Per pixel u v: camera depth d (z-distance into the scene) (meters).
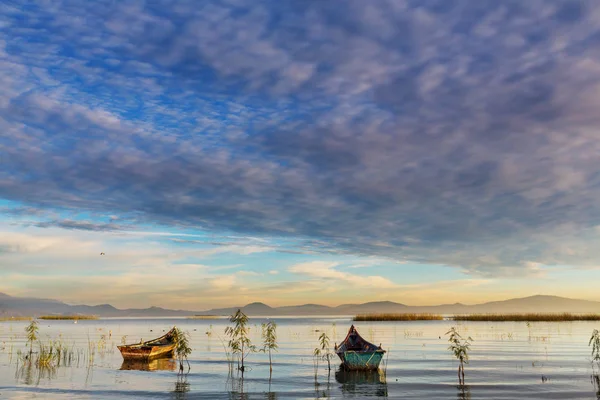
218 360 61.47
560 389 39.53
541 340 89.88
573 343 82.75
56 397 37.50
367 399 36.44
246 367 54.41
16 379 45.88
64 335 122.62
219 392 39.50
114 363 58.44
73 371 51.47
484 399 36.06
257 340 102.75
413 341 91.06
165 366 55.50
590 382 42.69
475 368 51.94
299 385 42.59
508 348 74.12
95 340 101.94
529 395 37.31
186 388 41.28
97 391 39.91
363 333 120.50
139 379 45.91
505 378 45.09
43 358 58.69
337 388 41.03
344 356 50.34
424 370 50.75
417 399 36.25
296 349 77.69
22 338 106.25
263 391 39.81
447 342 88.12
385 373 48.94
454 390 39.50
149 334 130.75
